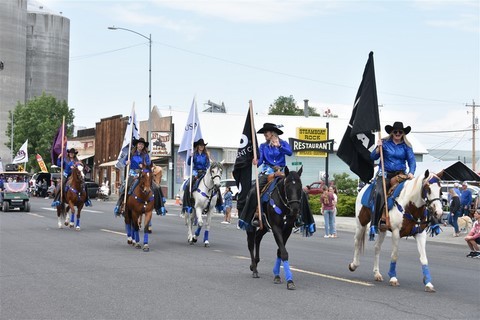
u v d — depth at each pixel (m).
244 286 11.59
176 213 38.72
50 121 84.75
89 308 9.62
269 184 11.95
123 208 18.73
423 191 10.92
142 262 14.90
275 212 11.47
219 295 10.68
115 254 16.47
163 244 19.38
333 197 24.81
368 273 13.50
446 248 21.20
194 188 18.89
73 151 24.17
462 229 27.34
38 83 110.38
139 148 18.36
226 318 8.93
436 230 11.52
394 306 9.80
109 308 9.62
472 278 13.30
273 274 13.14
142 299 10.31
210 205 18.92
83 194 23.86
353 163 13.31
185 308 9.61
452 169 36.03
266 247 19.28
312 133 48.12
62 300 10.23
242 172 13.20
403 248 20.53
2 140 102.69
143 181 17.20
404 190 11.30
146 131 66.06
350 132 13.18
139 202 17.42
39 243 19.09
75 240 20.11
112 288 11.31
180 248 18.27
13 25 104.81
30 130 84.44
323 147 41.41
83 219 30.58
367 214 12.40
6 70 103.94
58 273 13.06
